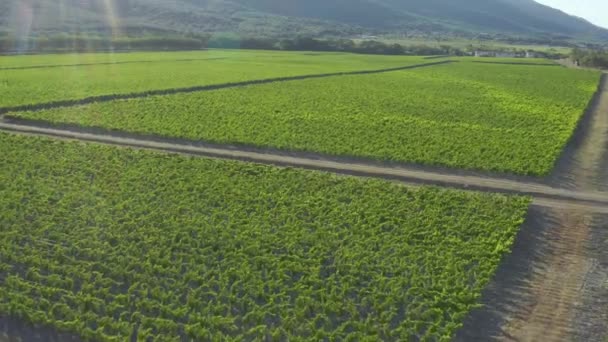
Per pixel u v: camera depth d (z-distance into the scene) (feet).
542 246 96.22
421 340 69.36
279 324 72.95
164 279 80.79
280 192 114.01
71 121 169.68
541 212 109.50
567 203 115.75
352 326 72.23
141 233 94.12
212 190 114.42
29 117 174.19
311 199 110.83
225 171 126.72
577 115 207.00
